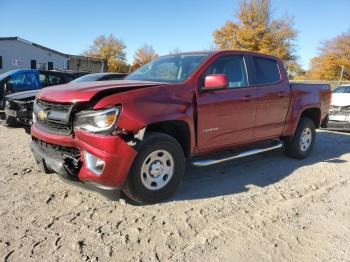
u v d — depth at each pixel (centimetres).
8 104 858
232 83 516
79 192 445
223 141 498
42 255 307
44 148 427
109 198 396
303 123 655
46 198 424
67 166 378
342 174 585
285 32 5109
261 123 558
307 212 423
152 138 398
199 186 491
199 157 498
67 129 391
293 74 5534
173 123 427
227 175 548
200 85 459
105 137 364
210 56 493
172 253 321
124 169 376
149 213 396
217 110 475
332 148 803
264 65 581
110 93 383
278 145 599
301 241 355
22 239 330
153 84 421
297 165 626
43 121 426
